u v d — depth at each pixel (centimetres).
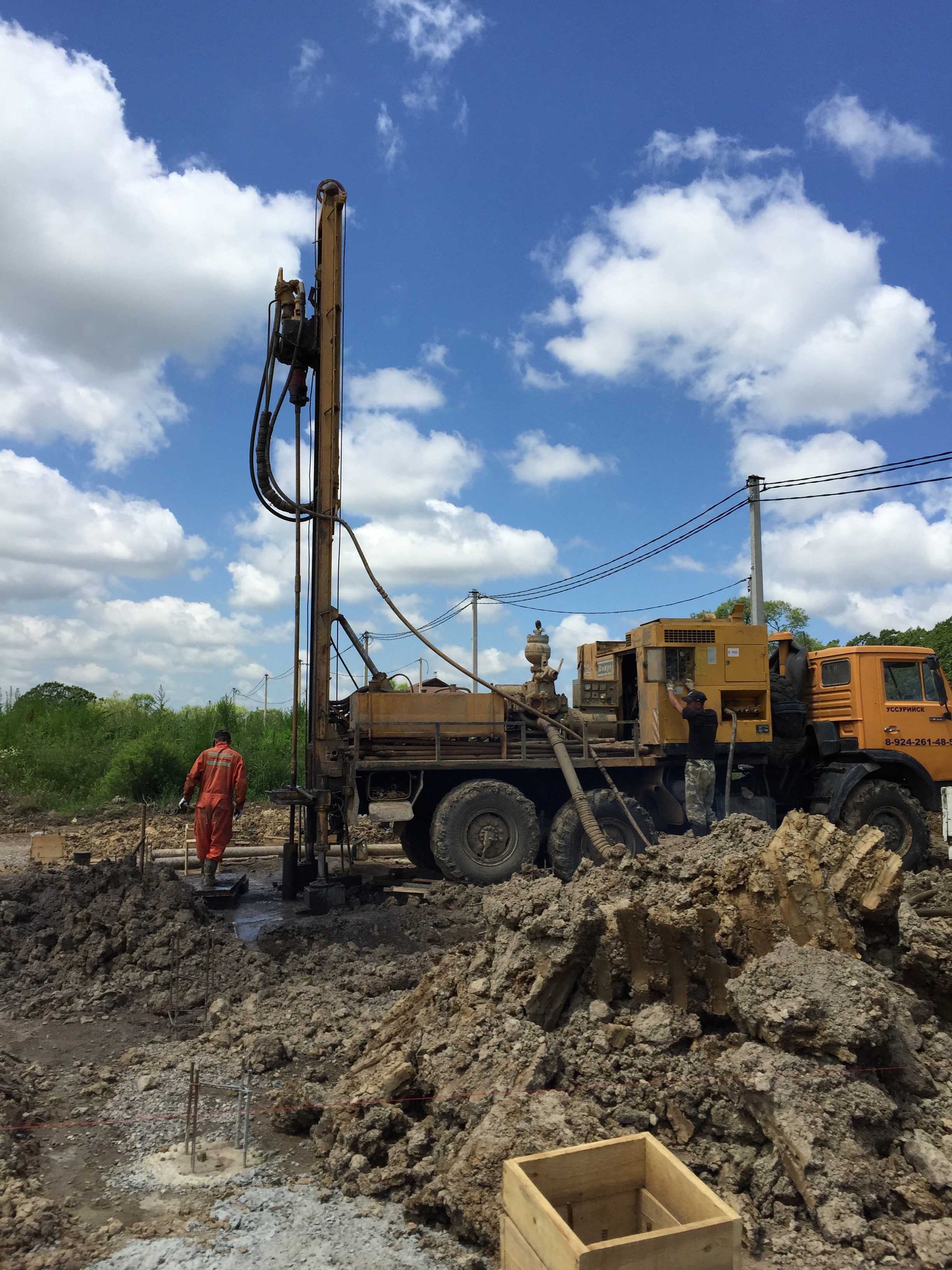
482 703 1020
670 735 1042
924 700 1105
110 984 655
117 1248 325
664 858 563
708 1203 251
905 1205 338
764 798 1082
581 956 445
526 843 976
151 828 1521
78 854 934
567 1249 231
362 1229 339
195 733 2219
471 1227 321
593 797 996
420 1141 374
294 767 997
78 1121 437
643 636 1068
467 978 480
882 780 1080
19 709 2509
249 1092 429
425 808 1092
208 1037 549
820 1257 311
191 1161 393
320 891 914
